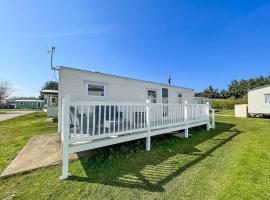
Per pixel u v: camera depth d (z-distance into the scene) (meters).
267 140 7.74
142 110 6.51
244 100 34.78
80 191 3.28
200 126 10.71
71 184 3.54
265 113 19.66
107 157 5.07
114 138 5.06
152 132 6.30
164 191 3.29
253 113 20.66
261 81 53.12
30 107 55.00
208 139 7.85
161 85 11.98
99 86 8.60
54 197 3.09
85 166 4.44
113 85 9.12
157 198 3.05
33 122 14.27
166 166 4.53
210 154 5.58
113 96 9.11
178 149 6.12
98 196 3.11
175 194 3.19
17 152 5.73
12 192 3.27
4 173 4.03
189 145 6.70
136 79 10.25
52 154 5.37
